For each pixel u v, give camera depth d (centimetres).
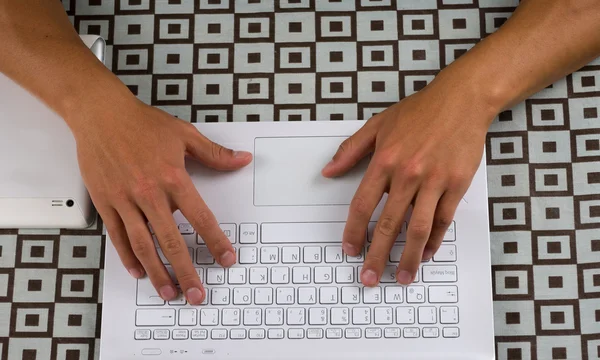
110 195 57
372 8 66
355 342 57
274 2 67
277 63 66
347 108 64
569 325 59
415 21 66
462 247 58
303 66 65
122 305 58
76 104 58
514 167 62
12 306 61
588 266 60
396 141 56
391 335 57
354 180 60
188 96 65
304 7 67
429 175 55
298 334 58
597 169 61
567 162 62
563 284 59
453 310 57
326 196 60
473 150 56
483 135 57
